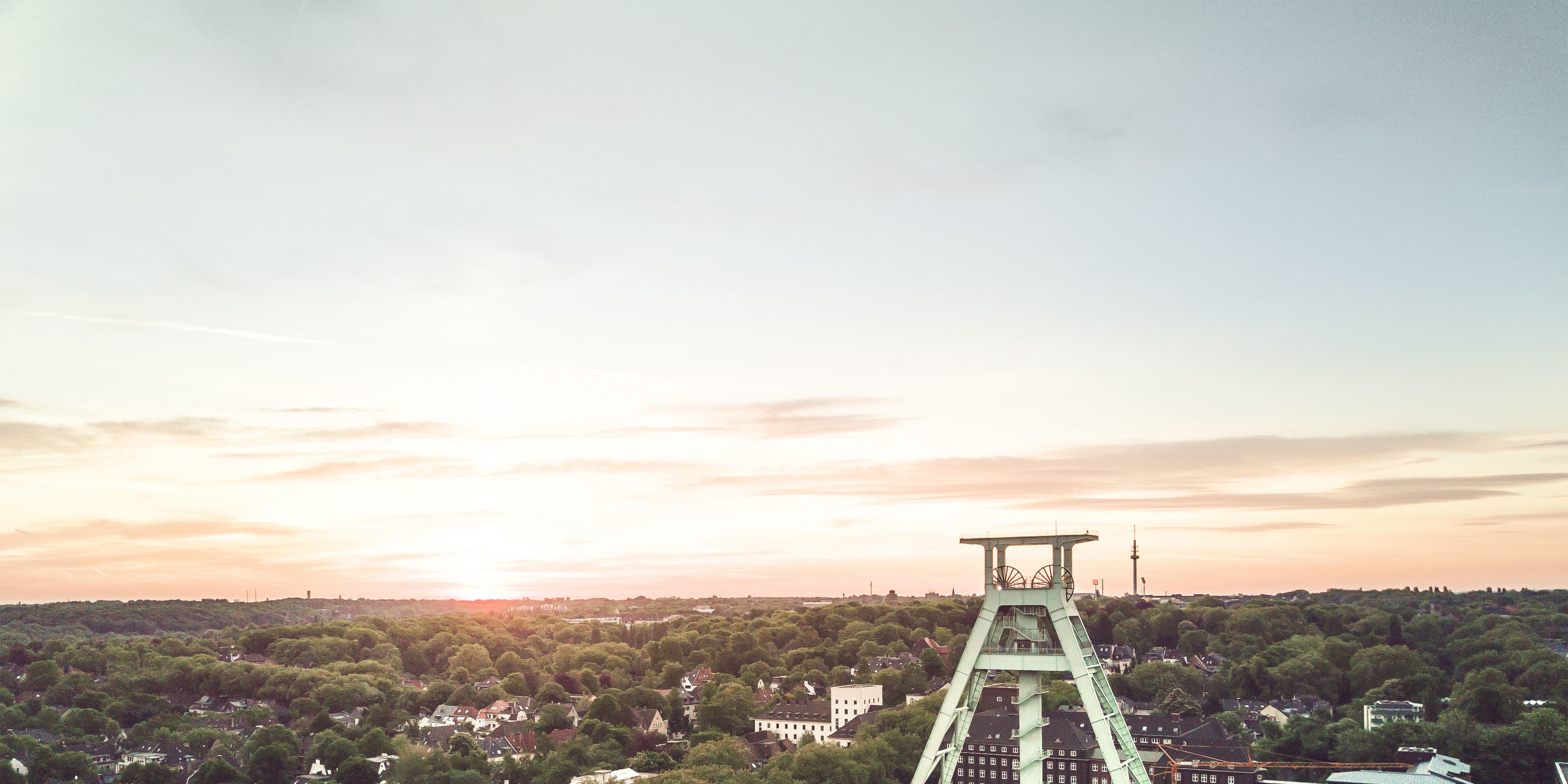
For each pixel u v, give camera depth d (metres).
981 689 162.62
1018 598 156.25
